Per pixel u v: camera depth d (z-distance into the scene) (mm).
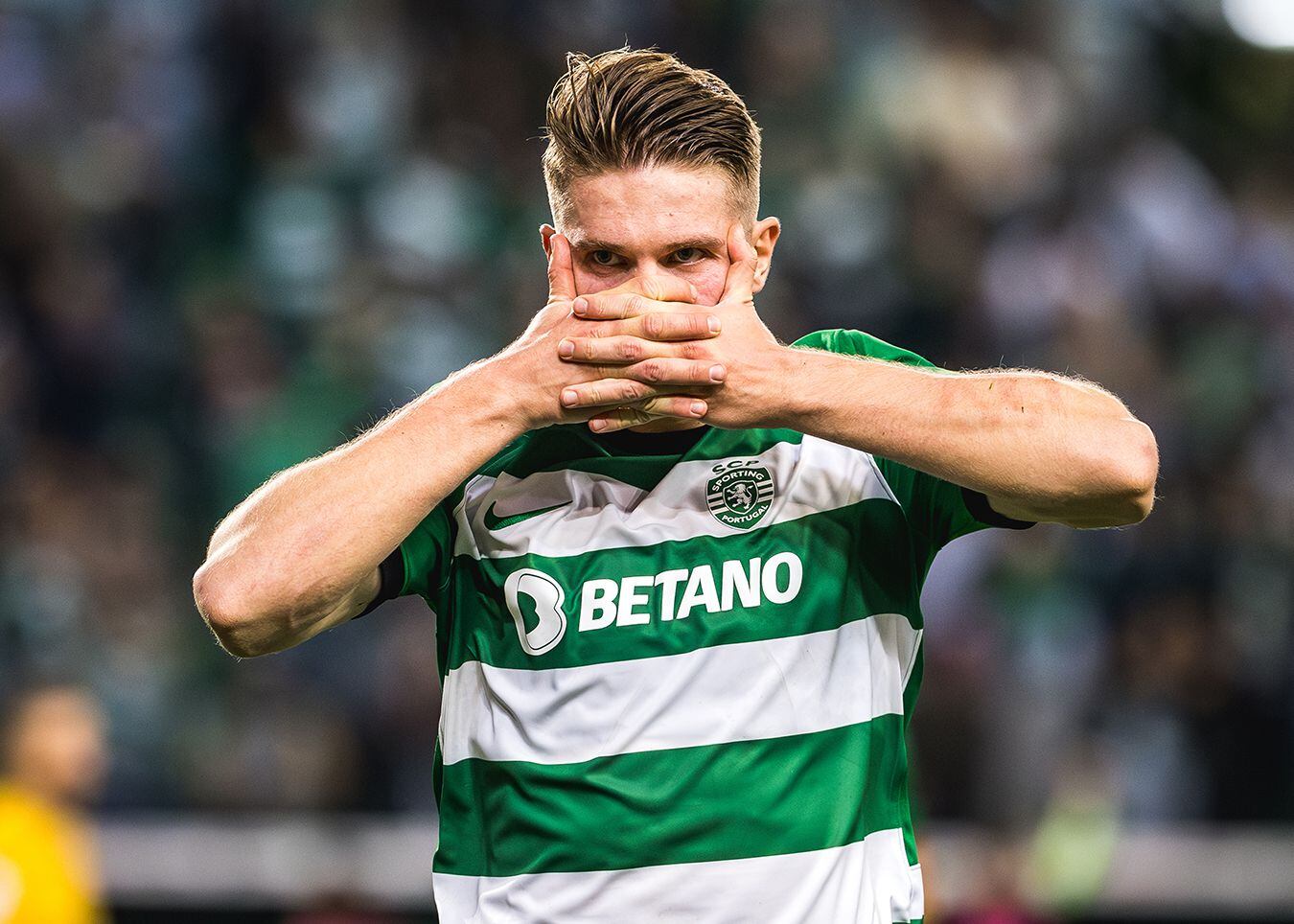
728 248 8180
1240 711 30719
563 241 8289
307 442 33906
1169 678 30516
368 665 29844
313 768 29062
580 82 8188
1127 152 40250
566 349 7996
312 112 38750
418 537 8492
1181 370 36656
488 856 8336
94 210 37656
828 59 39875
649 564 8211
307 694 29719
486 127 39812
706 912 7934
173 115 38906
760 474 8359
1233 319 38062
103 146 38344
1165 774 29547
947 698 28297
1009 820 24828
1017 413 7859
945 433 7867
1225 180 42812
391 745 29344
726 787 7965
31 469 33688
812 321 36281
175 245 37719
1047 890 25469
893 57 39688
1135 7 42938
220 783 28984
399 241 36938
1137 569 31453
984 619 29312
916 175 38250
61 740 21594
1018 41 40906
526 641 8234
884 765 8344
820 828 8016
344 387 34812
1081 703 29406
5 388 34656
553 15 40906
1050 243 37312
